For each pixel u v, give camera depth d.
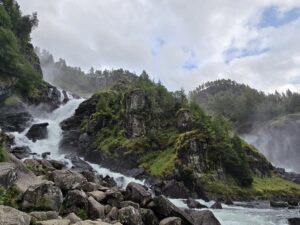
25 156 50.94
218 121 84.81
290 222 32.50
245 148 94.75
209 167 71.06
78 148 81.44
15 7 124.94
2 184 16.22
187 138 72.62
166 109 88.31
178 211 22.06
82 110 93.94
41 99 100.50
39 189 16.75
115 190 23.45
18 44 116.50
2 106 86.44
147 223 20.86
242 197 69.19
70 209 18.03
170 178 64.69
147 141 78.12
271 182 89.00
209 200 63.38
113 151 77.25
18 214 12.15
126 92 90.75
